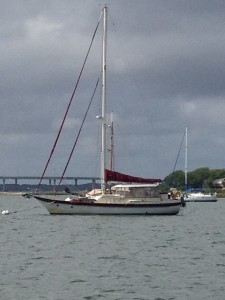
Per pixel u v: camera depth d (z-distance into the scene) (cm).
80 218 7706
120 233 6031
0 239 5481
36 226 6888
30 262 4003
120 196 8031
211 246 4991
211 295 3072
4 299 2959
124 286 3259
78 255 4356
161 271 3691
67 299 2981
